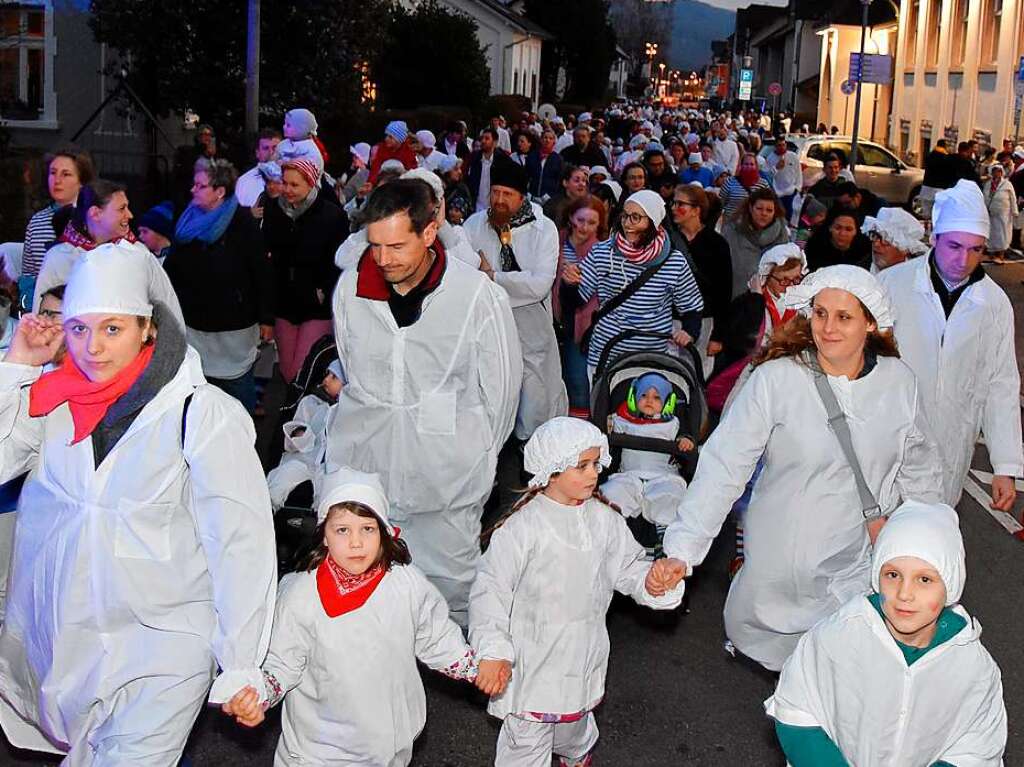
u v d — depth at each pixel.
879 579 3.62
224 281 8.31
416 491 5.53
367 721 4.31
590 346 8.41
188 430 3.77
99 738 3.84
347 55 23.11
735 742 5.44
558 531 4.56
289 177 8.43
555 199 11.93
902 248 7.62
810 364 4.61
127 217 6.68
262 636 3.93
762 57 100.50
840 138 32.00
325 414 6.44
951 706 3.66
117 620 3.82
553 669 4.60
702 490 4.70
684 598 6.69
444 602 4.52
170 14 20.94
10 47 23.02
